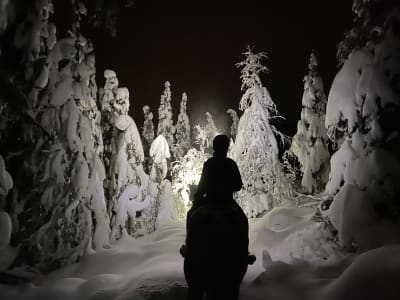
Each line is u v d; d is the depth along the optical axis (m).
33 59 10.98
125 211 15.87
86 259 11.75
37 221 11.50
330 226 9.80
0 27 10.28
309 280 7.59
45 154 11.54
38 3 11.01
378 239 8.40
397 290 6.31
